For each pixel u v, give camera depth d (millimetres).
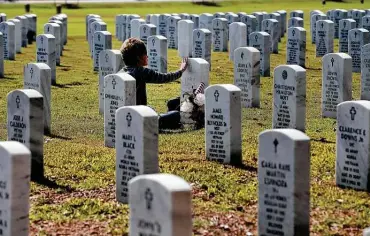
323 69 23188
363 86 26047
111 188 15602
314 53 40594
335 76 22906
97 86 29953
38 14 69812
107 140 19328
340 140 15531
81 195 15180
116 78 18766
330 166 17125
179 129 21594
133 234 10617
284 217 12289
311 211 14000
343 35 39250
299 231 12242
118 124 14398
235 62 25000
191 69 22141
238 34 36938
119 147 14453
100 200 14734
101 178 16281
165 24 44500
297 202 12164
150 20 46406
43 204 14641
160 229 10266
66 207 14336
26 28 43781
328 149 18828
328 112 23344
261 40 32062
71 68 35188
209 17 44094
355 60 33656
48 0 86562
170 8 77188
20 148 12000
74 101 26547
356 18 48188
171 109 23281
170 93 27859
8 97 16359
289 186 12164
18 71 33688
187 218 10164
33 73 20859
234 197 14812
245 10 74500
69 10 75125
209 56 34219
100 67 24047
